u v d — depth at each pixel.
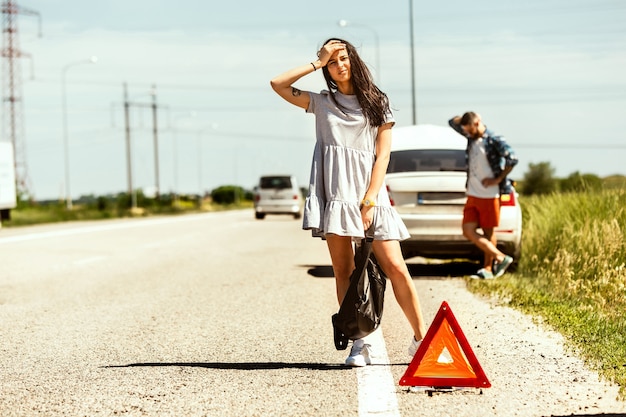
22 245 20.94
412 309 6.19
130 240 22.97
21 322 8.97
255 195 44.81
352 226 5.95
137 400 5.61
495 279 11.91
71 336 8.09
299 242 22.12
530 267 12.89
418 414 5.16
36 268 14.89
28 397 5.75
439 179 12.45
